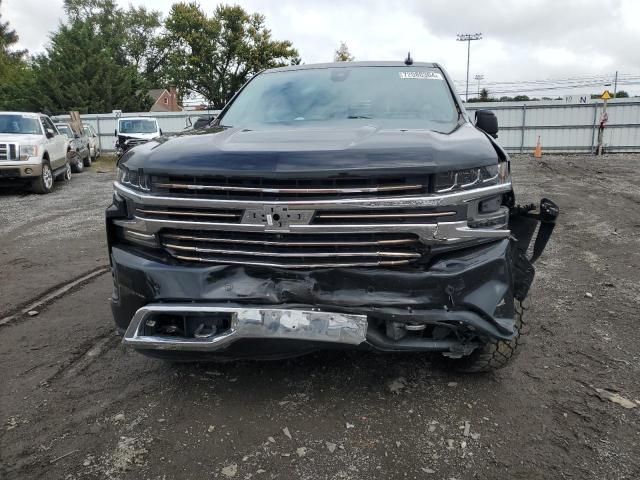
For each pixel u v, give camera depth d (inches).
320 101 152.6
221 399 120.3
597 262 233.5
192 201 104.2
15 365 139.3
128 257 111.7
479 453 101.3
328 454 101.1
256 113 154.2
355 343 98.7
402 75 163.0
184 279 104.7
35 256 259.6
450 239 101.3
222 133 127.3
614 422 110.9
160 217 108.5
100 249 273.3
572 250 255.6
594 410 115.3
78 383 129.0
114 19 2549.2
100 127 1210.0
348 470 96.7
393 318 99.8
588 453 101.0
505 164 113.6
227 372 132.5
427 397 120.2
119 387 126.6
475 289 102.2
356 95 153.5
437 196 99.2
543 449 102.3
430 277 100.4
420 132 116.5
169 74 2092.8
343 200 98.7
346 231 99.7
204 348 102.0
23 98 1658.5
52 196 486.3
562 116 1032.8
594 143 1028.5
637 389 124.1
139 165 111.0
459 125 132.9
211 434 107.4
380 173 98.3
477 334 104.4
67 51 1651.1
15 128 508.1
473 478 94.5
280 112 151.1
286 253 102.7
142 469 97.3
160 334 106.6
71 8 2512.3
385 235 101.5
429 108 146.4
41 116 542.9
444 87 158.1
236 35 1951.3
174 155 108.4
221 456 100.7
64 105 1625.2
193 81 2025.1
